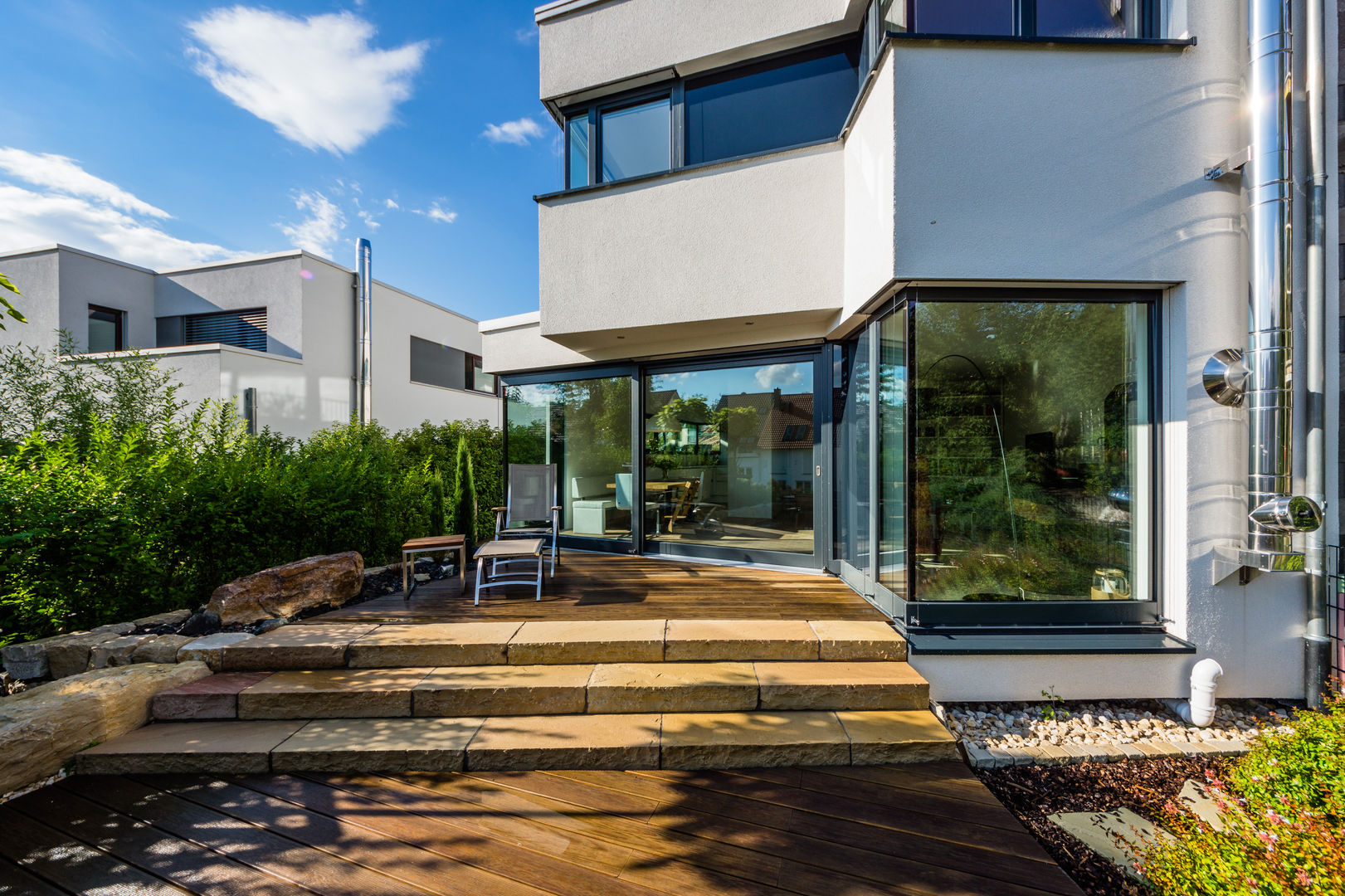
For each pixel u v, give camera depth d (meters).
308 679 3.31
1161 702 3.52
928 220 3.41
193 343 11.34
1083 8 3.66
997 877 2.04
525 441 7.25
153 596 4.27
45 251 10.15
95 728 2.86
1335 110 3.33
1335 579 3.35
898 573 3.88
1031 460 3.68
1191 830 1.94
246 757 2.78
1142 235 3.43
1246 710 3.46
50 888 2.02
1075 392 3.69
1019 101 3.42
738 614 4.09
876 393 4.22
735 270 4.83
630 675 3.31
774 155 4.69
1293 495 3.19
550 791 2.63
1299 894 1.51
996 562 3.68
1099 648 3.38
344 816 2.44
